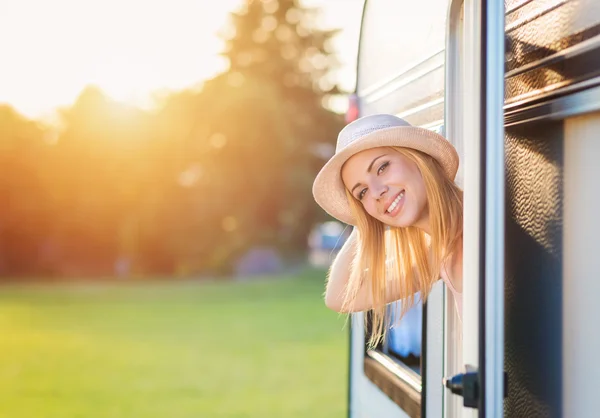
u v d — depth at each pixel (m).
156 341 13.74
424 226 2.36
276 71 34.19
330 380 10.04
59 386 9.80
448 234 2.25
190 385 9.80
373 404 3.63
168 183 30.66
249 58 34.19
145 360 11.80
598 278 1.92
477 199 1.86
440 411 2.63
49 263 29.64
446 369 2.44
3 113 29.34
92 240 30.12
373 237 2.41
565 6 2.00
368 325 3.64
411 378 3.08
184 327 15.57
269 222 32.12
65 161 29.69
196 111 32.03
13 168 29.25
